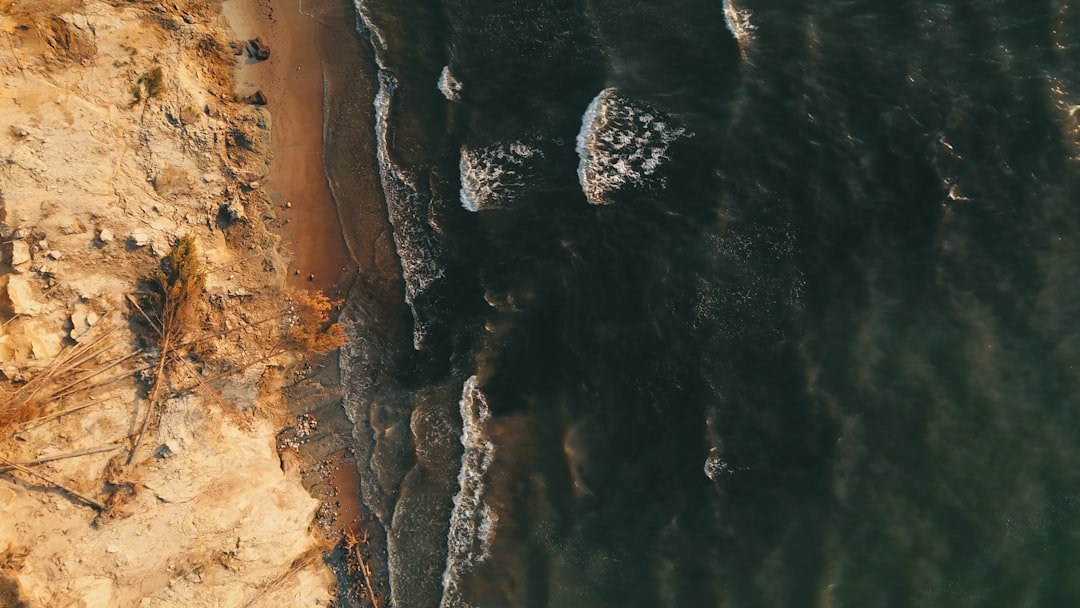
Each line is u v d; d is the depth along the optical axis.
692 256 18.77
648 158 19.44
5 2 17.00
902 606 16.50
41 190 16.61
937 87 18.80
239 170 19.33
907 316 17.88
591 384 18.75
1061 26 18.80
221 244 19.09
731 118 19.19
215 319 18.38
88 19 17.89
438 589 18.67
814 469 17.38
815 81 19.16
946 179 18.31
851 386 17.64
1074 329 17.36
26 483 15.58
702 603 17.22
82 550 15.74
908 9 19.33
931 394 17.41
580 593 17.98
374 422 19.39
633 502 18.12
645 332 18.64
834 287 18.19
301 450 19.28
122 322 17.16
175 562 16.66
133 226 17.59
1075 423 16.92
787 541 17.17
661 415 18.31
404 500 19.12
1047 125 18.30
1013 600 16.27
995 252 17.94
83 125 17.36
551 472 18.70
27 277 16.30
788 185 18.75
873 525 16.95
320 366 19.50
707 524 17.61
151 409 17.03
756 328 18.25
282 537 18.16
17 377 15.78
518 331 19.30
